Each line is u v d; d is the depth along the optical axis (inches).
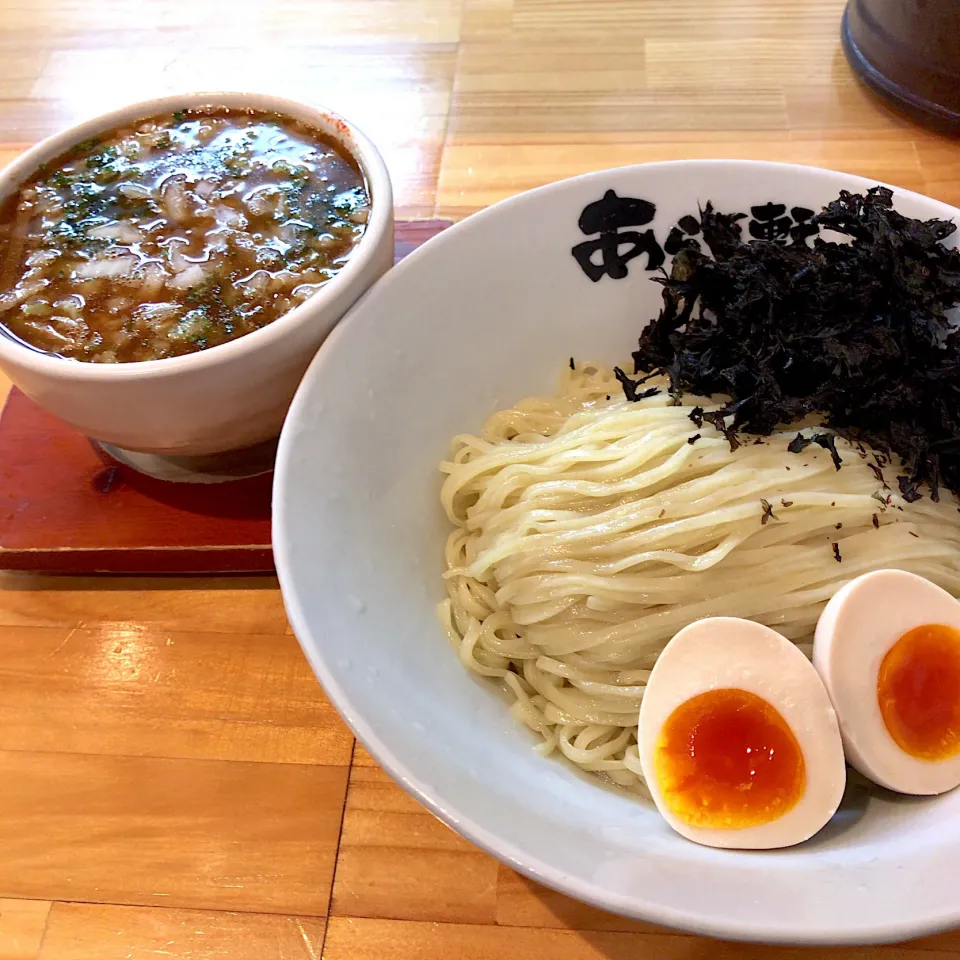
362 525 11.0
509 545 11.5
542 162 16.4
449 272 11.9
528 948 9.9
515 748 10.6
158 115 13.0
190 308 11.3
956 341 11.5
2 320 11.2
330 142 12.8
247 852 10.4
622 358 13.6
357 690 9.3
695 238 12.9
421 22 19.2
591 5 19.2
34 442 13.0
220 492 12.5
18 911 10.2
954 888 8.1
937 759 9.9
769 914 8.0
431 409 12.2
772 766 9.7
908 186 15.7
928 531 11.3
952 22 15.1
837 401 11.5
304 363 11.2
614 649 11.1
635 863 8.7
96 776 11.0
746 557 11.1
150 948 10.0
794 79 17.4
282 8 19.9
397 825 10.6
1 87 18.6
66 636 12.0
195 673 11.6
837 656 10.0
